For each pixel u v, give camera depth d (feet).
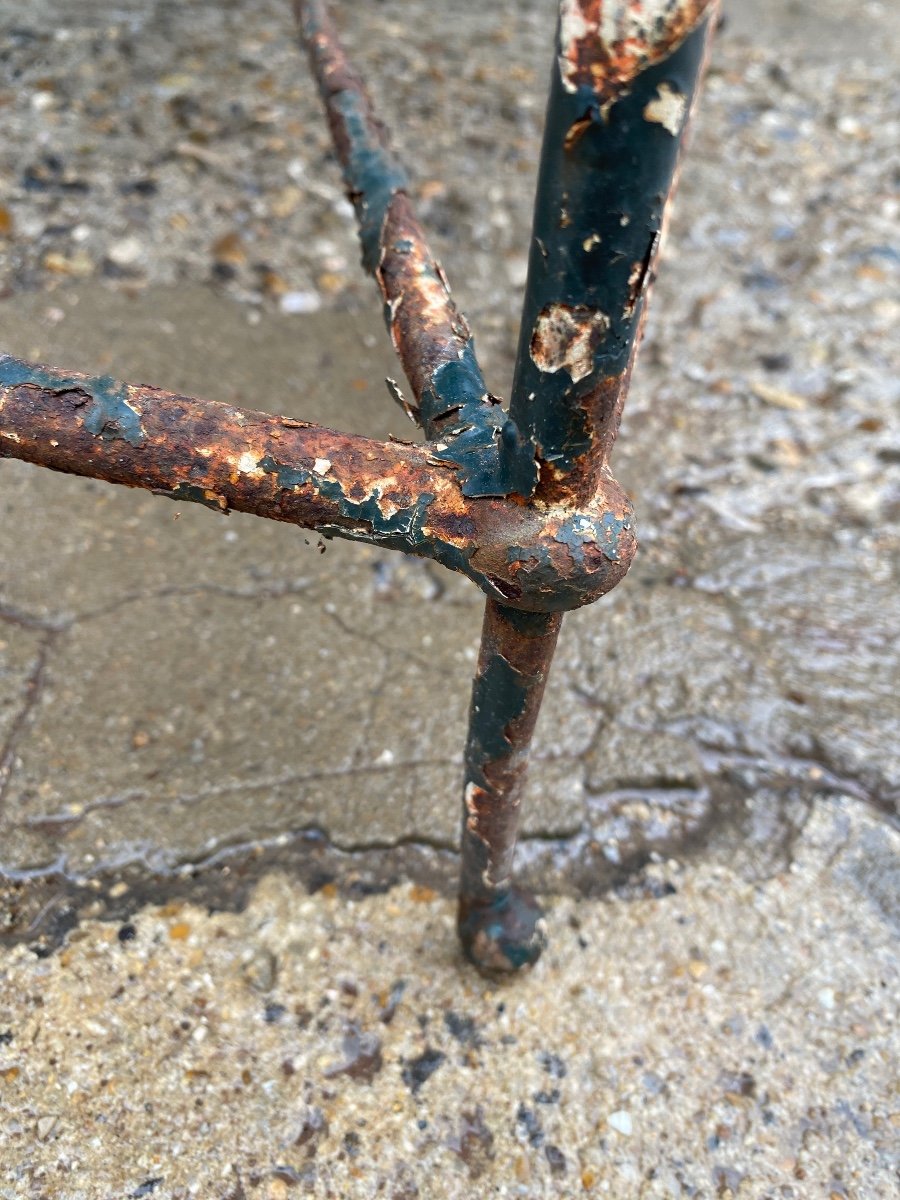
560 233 0.44
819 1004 1.10
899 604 1.51
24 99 2.11
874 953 1.14
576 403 0.51
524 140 2.25
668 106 0.40
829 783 1.30
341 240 1.96
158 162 2.03
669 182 0.43
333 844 1.18
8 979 1.04
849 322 1.97
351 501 0.60
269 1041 1.03
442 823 1.21
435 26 2.60
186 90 2.20
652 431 1.74
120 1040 1.01
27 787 1.18
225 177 2.03
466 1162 0.96
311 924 1.12
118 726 1.25
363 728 1.29
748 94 2.53
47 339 1.68
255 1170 0.94
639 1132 0.99
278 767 1.24
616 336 0.48
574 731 1.31
